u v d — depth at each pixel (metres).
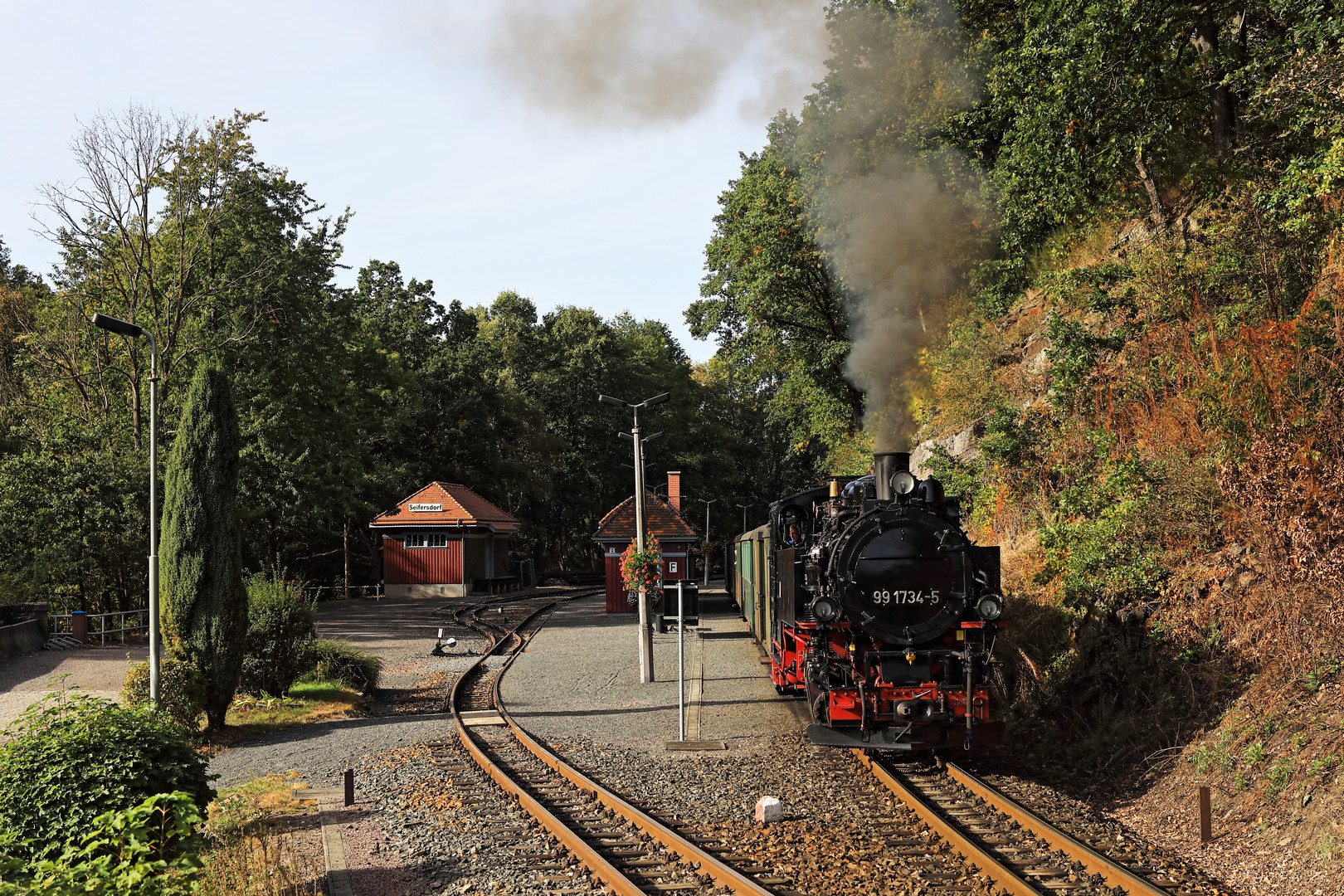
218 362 30.95
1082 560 12.77
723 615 33.59
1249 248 14.15
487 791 10.67
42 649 25.42
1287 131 14.06
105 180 31.36
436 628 32.69
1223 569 11.21
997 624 10.93
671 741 13.24
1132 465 12.72
